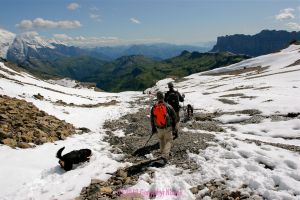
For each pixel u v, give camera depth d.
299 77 49.41
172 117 12.83
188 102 34.69
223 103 31.02
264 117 22.45
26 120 18.14
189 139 15.03
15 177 11.63
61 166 12.66
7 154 13.62
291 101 26.22
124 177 11.17
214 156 12.45
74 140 17.38
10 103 20.64
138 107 35.28
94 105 36.31
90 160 13.45
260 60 115.94
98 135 19.12
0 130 15.26
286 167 10.73
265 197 9.00
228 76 98.56
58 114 24.69
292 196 8.66
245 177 10.12
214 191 9.60
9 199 10.20
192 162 12.22
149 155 13.70
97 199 9.70
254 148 12.93
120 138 17.61
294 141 16.52
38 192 10.71
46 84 60.94
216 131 18.64
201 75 122.94
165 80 122.94
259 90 38.12
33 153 14.23
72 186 10.96
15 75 56.62
